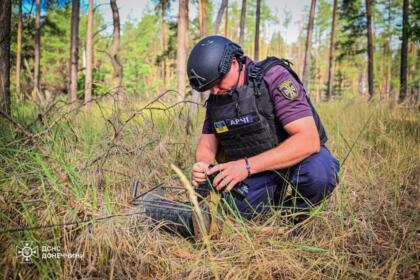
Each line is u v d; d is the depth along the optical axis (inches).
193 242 65.3
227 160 77.4
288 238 63.8
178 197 82.7
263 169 62.6
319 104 285.4
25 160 77.1
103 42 916.0
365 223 66.8
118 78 381.1
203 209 63.4
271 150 63.1
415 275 54.7
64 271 53.4
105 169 78.0
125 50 1184.8
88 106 127.8
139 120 104.4
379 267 56.9
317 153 66.2
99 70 534.9
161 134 99.2
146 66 900.0
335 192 74.5
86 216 62.9
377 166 102.2
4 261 51.7
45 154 70.9
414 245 62.6
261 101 63.0
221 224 63.1
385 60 1302.9
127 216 63.2
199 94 189.5
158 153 92.7
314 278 53.3
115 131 81.3
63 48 904.3
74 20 473.4
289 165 62.8
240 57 63.8
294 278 54.5
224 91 63.6
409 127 147.8
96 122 114.2
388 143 117.1
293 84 62.9
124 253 58.0
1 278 50.3
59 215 62.6
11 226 59.2
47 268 52.4
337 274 52.5
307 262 57.1
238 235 61.2
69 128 93.5
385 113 177.9
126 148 87.4
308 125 62.5
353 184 90.2
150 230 65.1
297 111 62.3
